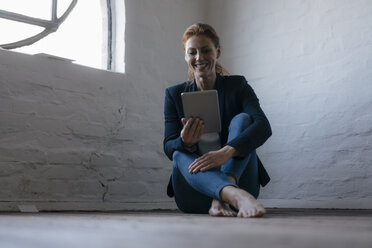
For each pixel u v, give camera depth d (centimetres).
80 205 270
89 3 311
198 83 210
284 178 323
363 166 287
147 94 322
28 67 257
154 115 324
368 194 283
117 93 302
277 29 342
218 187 161
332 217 173
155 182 317
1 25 268
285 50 336
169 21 348
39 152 256
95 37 312
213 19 382
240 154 173
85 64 304
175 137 202
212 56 204
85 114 281
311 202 307
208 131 178
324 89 311
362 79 294
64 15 295
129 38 315
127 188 298
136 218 156
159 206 314
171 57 345
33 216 182
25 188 248
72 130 273
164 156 326
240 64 361
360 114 292
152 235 79
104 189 285
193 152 187
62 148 267
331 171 301
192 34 205
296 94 325
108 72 298
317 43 319
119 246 60
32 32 280
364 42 296
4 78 247
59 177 263
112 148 294
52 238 73
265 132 182
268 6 350
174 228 98
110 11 319
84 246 60
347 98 299
